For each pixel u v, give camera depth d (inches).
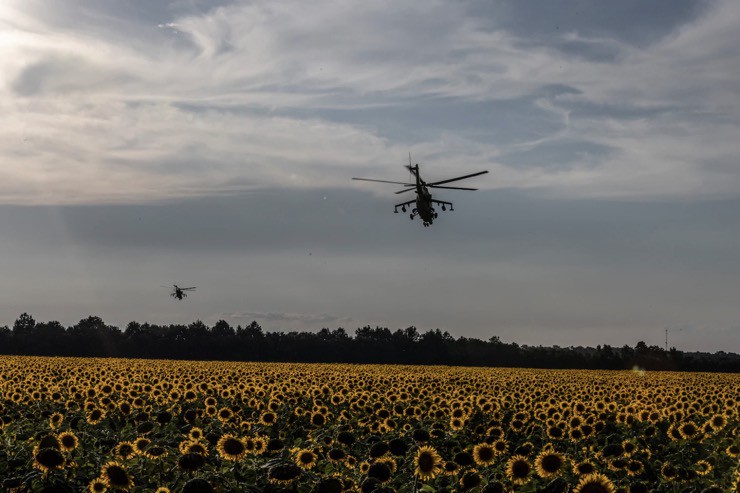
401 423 884.0
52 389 1160.8
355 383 1518.2
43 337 5748.0
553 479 530.9
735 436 836.6
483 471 566.9
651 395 1369.3
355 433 786.2
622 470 613.6
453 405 1038.4
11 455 605.0
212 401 1013.8
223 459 569.0
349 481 520.4
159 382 1259.2
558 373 2787.9
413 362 5590.6
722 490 538.3
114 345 5708.7
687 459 714.2
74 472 543.2
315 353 5689.0
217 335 6038.4
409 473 553.6
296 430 817.5
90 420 813.9
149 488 532.1
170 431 740.0
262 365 2891.2
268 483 507.5
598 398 1272.1
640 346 5615.2
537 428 855.1
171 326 6117.1
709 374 3068.4
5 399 1066.7
